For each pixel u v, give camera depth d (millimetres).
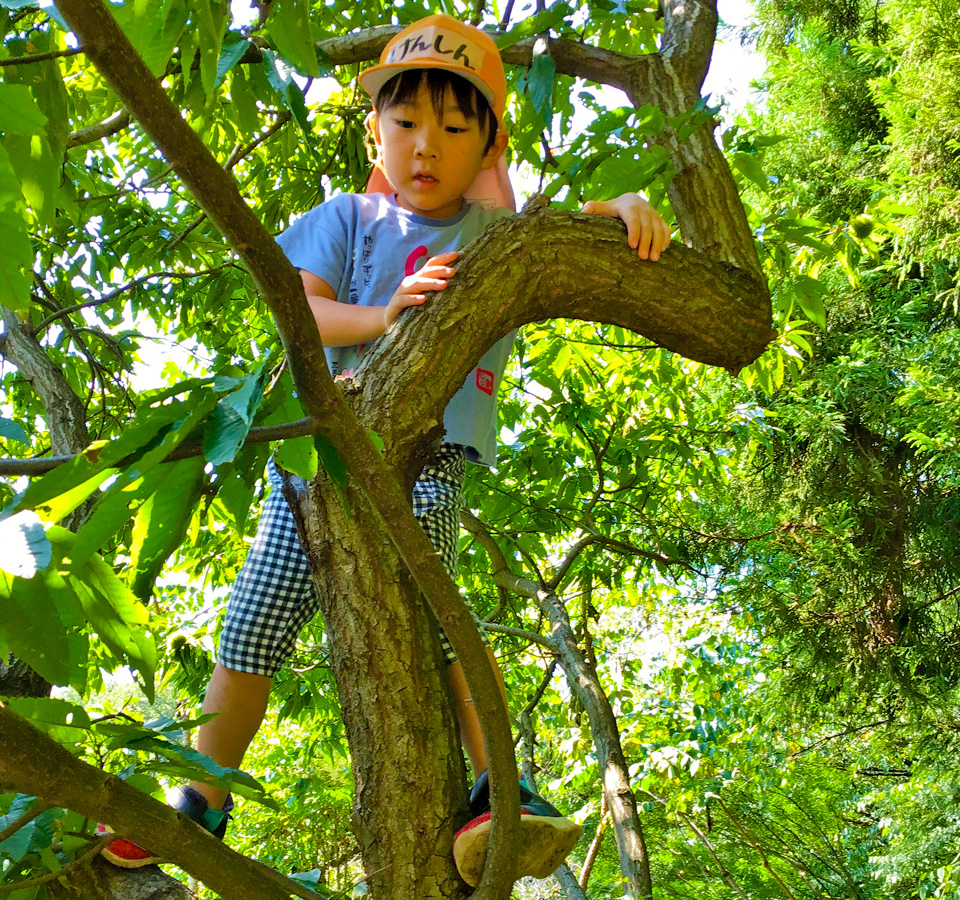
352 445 722
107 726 854
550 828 1102
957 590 5012
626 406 3920
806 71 6180
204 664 3482
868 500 5211
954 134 4508
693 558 5262
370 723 995
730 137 1886
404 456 1053
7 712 702
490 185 1706
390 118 1559
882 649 4996
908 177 4637
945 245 4547
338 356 1560
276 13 1017
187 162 570
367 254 1660
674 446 3869
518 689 4758
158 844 801
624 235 1259
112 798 762
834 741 6336
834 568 5117
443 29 1518
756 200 5910
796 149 6141
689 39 1722
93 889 923
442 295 1131
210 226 3125
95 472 666
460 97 1533
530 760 3068
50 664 744
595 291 1229
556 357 3598
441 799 981
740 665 6375
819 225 2066
